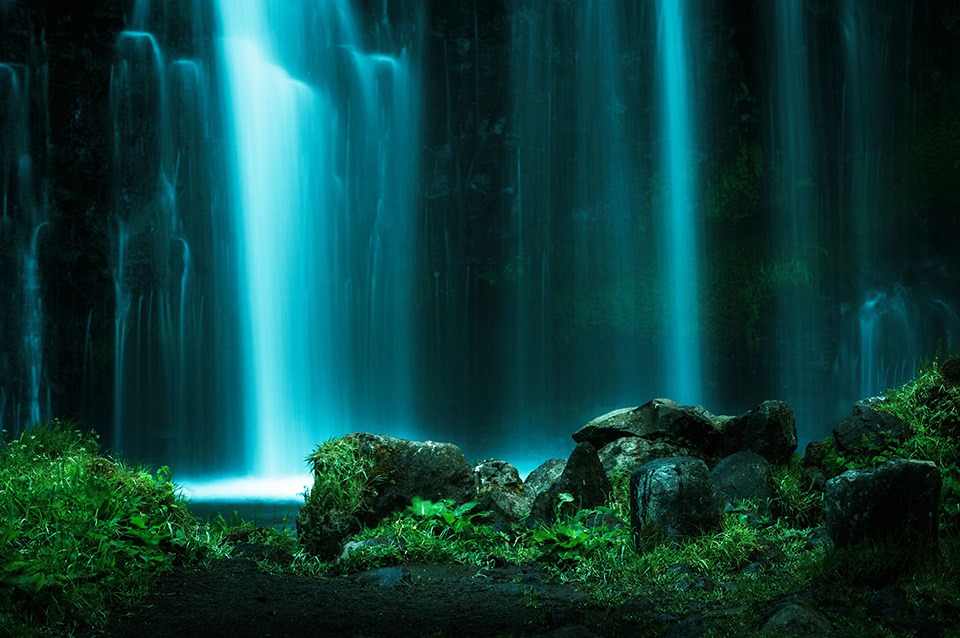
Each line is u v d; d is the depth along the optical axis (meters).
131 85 24.95
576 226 27.28
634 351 27.27
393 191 27.19
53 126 24.47
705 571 5.38
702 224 26.59
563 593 5.30
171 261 25.42
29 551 5.04
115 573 5.34
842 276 26.62
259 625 4.75
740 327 26.59
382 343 27.38
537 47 26.86
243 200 26.12
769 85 26.06
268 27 26.45
